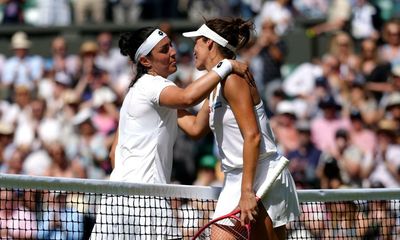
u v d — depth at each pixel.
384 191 20.34
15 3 49.94
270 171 17.42
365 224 23.59
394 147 36.12
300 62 45.28
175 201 20.69
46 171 37.69
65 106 42.00
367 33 44.91
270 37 43.38
